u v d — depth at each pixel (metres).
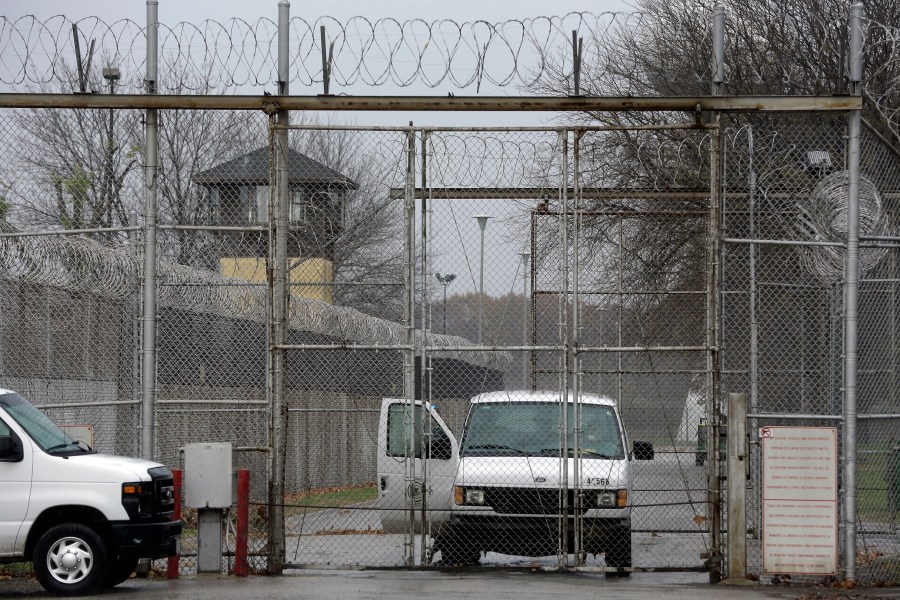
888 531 54.28
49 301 53.38
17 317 52.72
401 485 52.41
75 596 41.22
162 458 61.41
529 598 39.94
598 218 85.94
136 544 41.81
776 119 65.19
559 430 50.03
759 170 62.00
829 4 95.19
